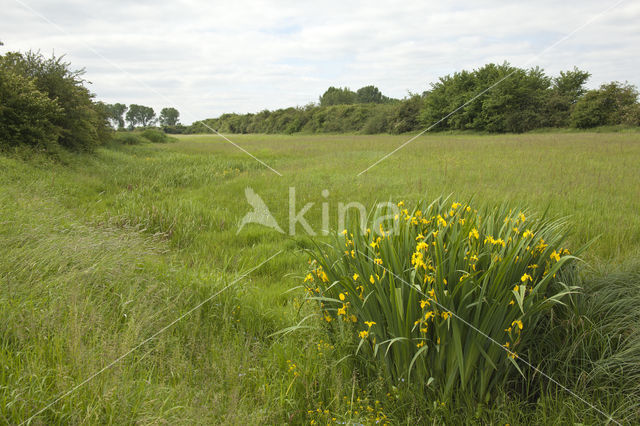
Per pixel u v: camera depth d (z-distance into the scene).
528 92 37.41
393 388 2.47
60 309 3.04
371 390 2.58
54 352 2.57
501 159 14.59
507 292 2.33
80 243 4.13
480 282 2.47
